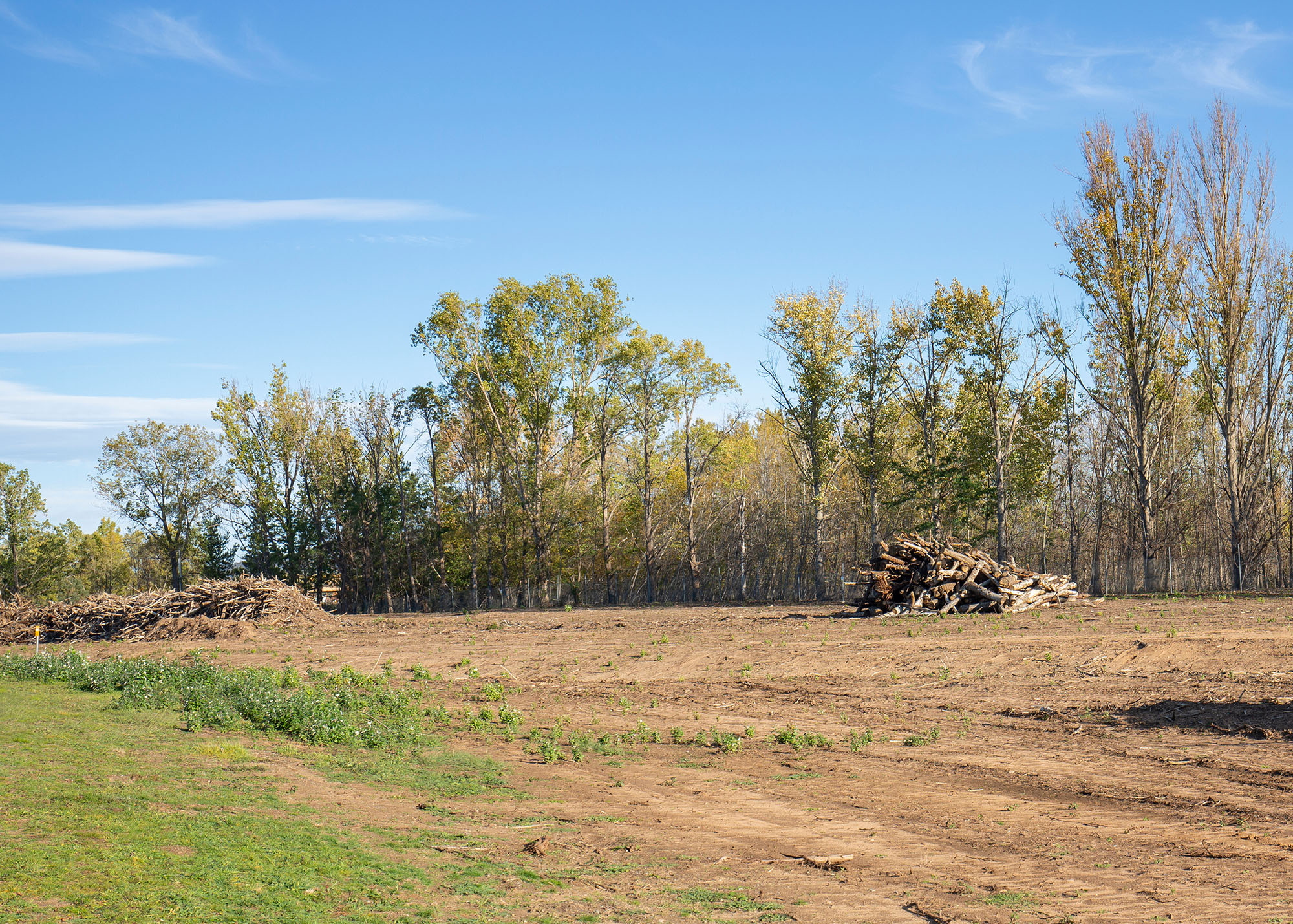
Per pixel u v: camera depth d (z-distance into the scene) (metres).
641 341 52.19
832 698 17.80
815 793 11.02
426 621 37.88
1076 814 9.86
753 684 19.66
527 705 17.97
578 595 58.66
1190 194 38.75
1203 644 19.50
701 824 9.60
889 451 49.38
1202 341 39.09
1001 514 45.72
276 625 32.66
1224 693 15.60
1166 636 20.88
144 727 12.37
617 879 7.66
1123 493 47.12
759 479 62.09
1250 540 39.62
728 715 16.58
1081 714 15.16
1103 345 42.91
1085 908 6.93
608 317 53.38
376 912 6.37
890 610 29.22
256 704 14.41
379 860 7.61
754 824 9.63
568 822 9.60
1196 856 8.26
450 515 60.81
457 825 9.23
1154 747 12.86
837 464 52.44
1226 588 38.41
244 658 25.86
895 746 13.70
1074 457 49.53
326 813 9.09
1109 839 8.90
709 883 7.64
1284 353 39.06
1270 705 14.49
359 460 61.38
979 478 46.84
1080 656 19.69
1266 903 6.94
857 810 10.20
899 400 49.59
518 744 14.16
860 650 22.17
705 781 11.66
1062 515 52.25
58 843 6.83
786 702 17.66
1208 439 46.62
